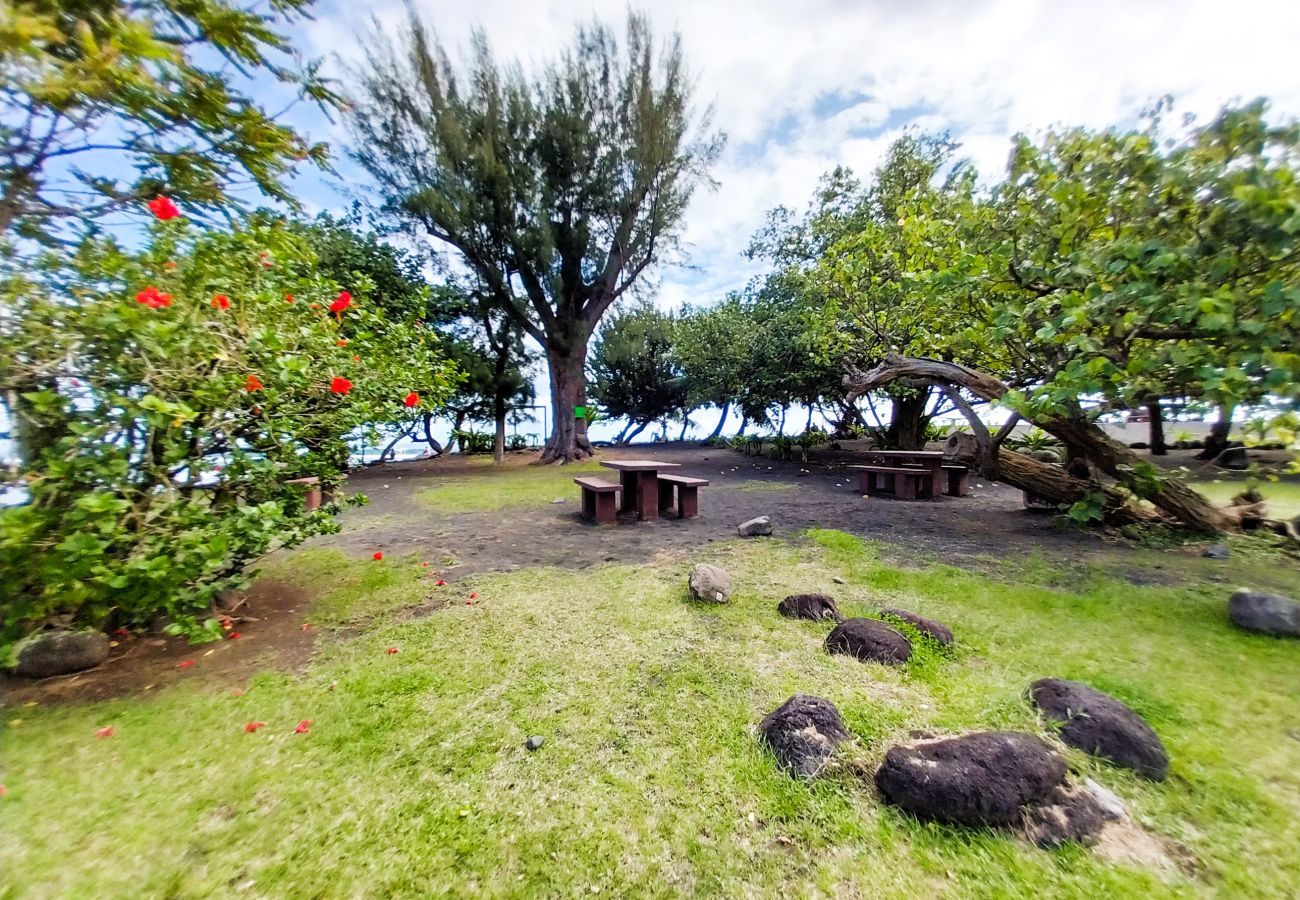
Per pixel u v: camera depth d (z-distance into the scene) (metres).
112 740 1.76
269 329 2.65
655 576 3.54
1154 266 2.78
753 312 11.82
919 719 1.80
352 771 1.62
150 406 1.99
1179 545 4.05
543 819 1.42
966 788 1.36
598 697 2.03
